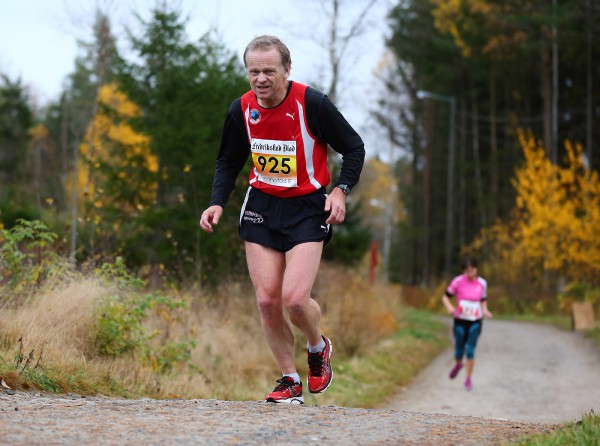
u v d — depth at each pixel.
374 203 108.81
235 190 19.38
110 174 19.58
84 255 16.34
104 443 5.35
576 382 18.09
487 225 65.56
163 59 20.39
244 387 13.14
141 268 16.78
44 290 11.24
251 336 16.53
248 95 7.35
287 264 7.34
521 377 19.17
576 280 44.34
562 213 42.88
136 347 11.41
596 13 43.62
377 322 25.80
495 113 66.25
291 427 6.17
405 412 7.35
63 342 10.26
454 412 14.45
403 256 82.81
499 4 47.31
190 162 18.80
